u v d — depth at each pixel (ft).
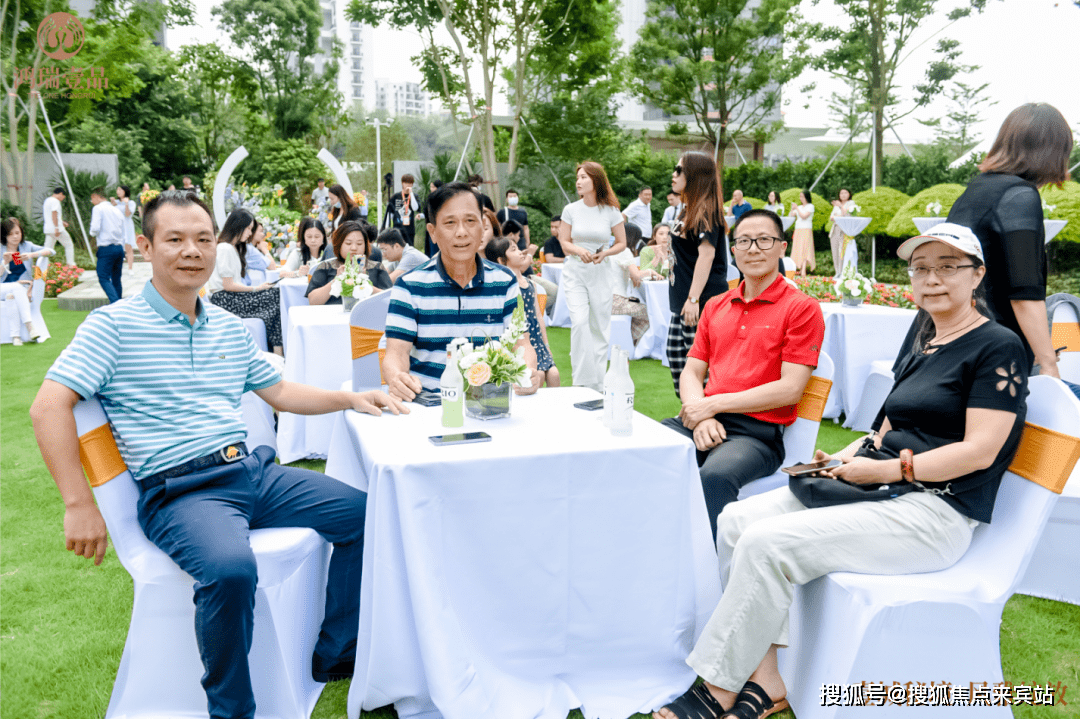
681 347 12.55
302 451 12.44
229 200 41.27
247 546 5.50
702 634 5.88
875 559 5.60
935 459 5.61
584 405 7.48
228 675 5.40
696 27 64.69
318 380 12.75
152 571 5.61
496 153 66.44
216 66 99.91
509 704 5.82
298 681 6.12
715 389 8.24
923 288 5.89
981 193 7.39
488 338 6.97
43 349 22.26
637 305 20.68
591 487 6.01
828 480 5.95
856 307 14.66
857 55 57.26
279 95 103.24
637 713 5.99
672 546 6.31
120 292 31.40
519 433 6.47
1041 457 5.48
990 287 7.38
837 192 56.75
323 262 15.85
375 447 5.98
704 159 11.71
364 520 6.31
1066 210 31.17
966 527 5.70
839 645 5.48
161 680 5.70
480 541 5.79
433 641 5.48
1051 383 5.50
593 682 6.26
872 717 5.38
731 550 6.41
